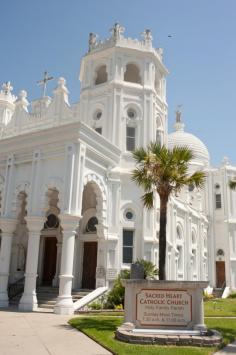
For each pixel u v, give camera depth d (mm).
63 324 13930
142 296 11367
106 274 22031
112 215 23188
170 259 28375
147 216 24438
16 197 21812
